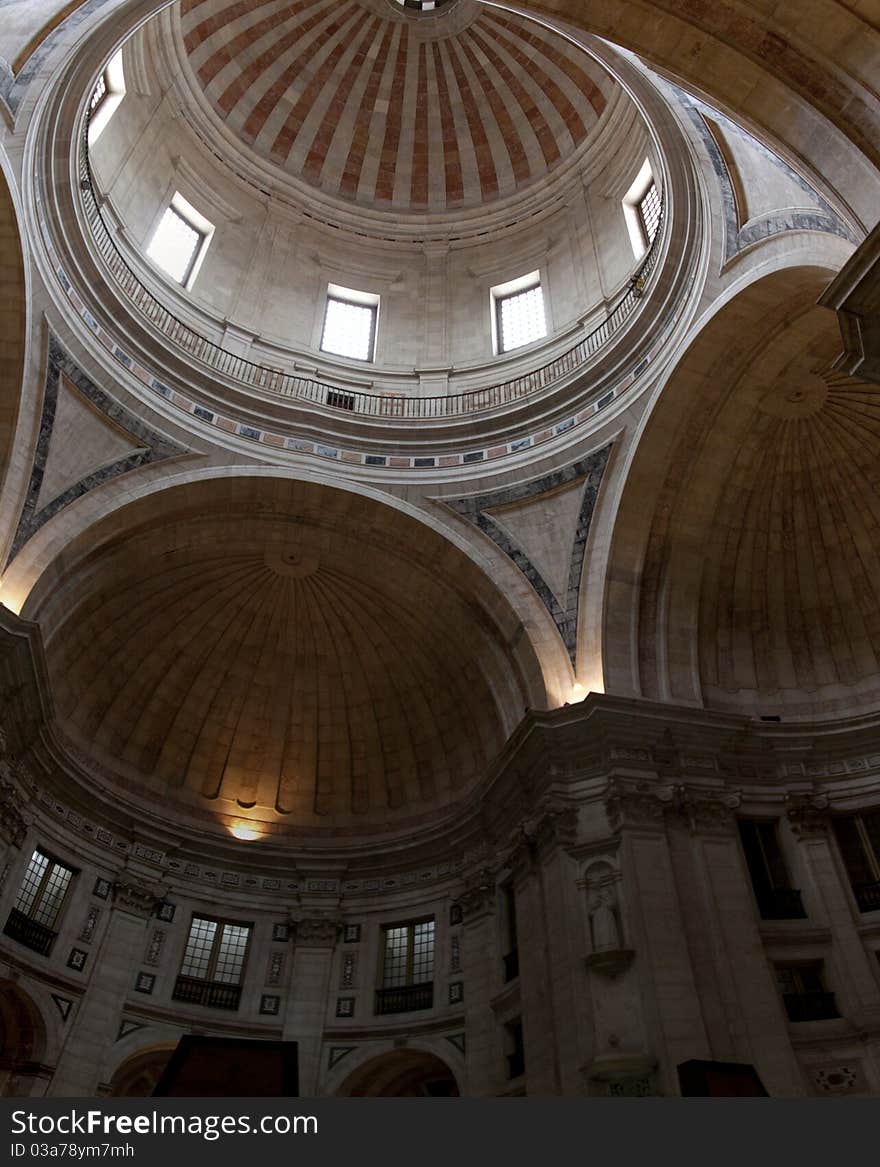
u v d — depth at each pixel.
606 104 23.66
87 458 17.67
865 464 18.42
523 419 20.20
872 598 18.98
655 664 18.14
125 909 19.20
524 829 16.70
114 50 15.85
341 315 24.78
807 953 15.55
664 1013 13.52
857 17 9.56
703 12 10.04
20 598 16.31
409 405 22.34
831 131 10.02
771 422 18.08
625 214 22.50
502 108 26.00
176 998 18.92
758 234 15.10
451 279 25.41
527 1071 15.07
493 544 19.47
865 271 8.90
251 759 22.59
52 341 16.75
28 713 16.88
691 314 16.84
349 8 24.81
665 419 17.67
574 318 22.53
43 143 15.59
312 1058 18.58
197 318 21.97
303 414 20.11
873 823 17.03
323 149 26.12
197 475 18.80
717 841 15.95
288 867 21.19
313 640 22.55
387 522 19.89
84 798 19.22
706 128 15.02
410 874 20.67
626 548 18.48
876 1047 14.34
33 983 17.09
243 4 23.69
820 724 17.72
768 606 19.58
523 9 11.48
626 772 16.17
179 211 23.30
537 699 18.19
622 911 14.70
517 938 16.62
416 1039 18.27
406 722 22.55
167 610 21.36
